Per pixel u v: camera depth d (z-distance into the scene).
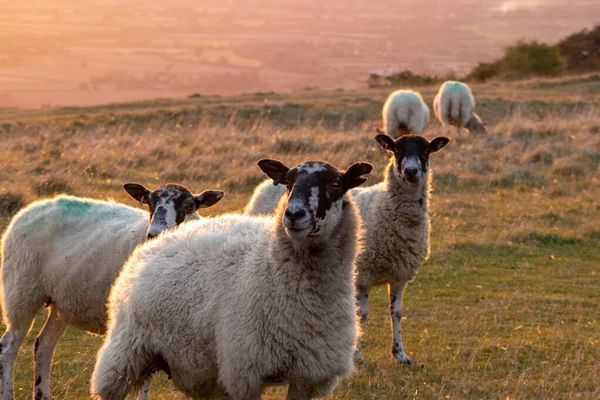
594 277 13.41
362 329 10.77
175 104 41.34
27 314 8.16
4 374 8.04
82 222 8.23
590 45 73.19
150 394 8.31
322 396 6.17
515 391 8.20
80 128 30.33
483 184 19.72
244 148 22.95
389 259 9.68
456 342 10.10
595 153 22.69
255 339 5.77
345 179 6.04
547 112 35.38
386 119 26.42
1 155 21.16
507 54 66.25
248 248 6.15
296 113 35.09
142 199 8.78
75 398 8.19
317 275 5.77
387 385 8.59
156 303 6.10
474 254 14.54
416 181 9.32
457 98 28.89
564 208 17.69
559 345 9.86
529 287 12.76
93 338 10.29
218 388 6.21
